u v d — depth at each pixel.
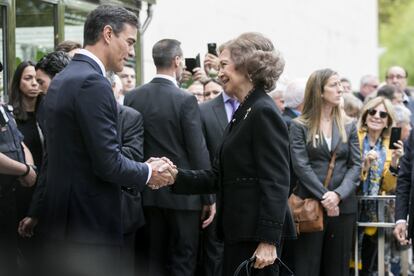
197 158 5.81
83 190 3.99
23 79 5.41
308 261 6.24
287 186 4.15
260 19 13.38
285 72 14.81
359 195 6.69
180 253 5.96
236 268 4.24
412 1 37.25
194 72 7.34
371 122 6.86
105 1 7.20
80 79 3.97
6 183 4.82
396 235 5.70
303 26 16.27
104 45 4.14
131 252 5.57
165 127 5.83
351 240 6.44
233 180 4.23
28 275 3.47
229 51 4.33
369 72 23.61
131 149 5.45
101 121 3.93
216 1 11.34
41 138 5.46
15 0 6.16
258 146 4.15
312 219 6.12
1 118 4.87
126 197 5.46
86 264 3.79
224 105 6.41
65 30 6.80
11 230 4.82
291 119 6.65
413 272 8.25
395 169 6.75
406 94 11.36
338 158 6.32
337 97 6.28
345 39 20.38
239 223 4.18
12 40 6.05
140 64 7.96
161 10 9.54
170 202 5.87
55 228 4.00
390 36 37.44
